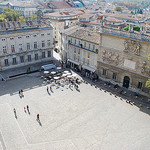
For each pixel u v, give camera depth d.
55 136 44.81
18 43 79.56
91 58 74.56
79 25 96.50
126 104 58.16
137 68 60.69
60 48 93.62
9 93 62.41
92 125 48.66
